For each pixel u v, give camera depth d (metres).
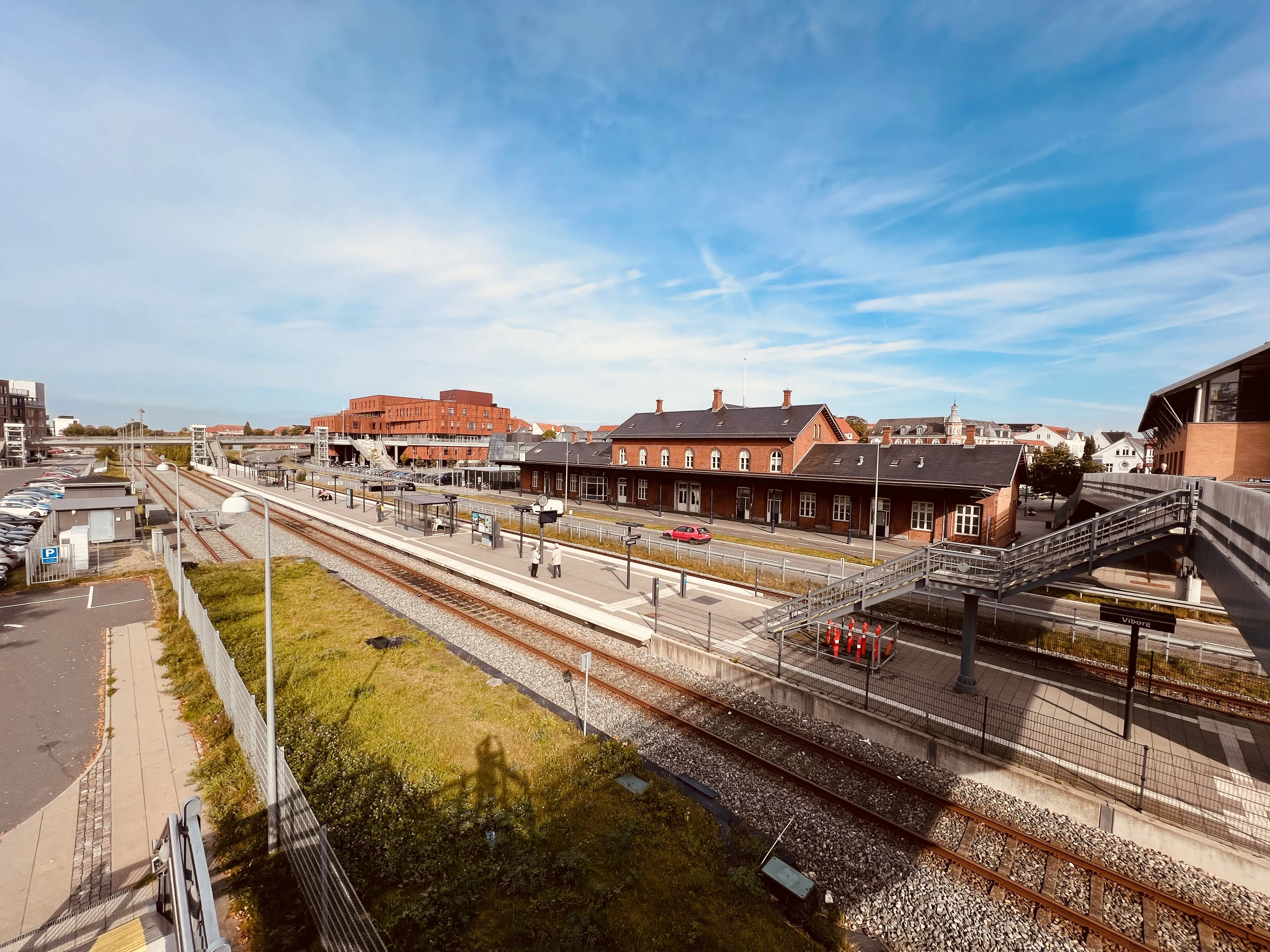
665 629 16.55
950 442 48.12
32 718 11.34
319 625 17.17
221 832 8.20
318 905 6.57
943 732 11.07
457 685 13.10
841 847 8.62
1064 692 12.79
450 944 6.65
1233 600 7.79
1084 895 7.79
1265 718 11.66
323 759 10.13
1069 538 11.20
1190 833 8.25
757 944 6.84
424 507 35.44
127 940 5.75
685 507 43.41
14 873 7.31
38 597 20.05
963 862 8.28
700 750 10.99
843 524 34.97
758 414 41.81
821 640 15.74
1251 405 22.09
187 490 56.62
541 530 23.12
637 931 6.92
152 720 11.27
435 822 8.63
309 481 65.00
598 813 8.99
